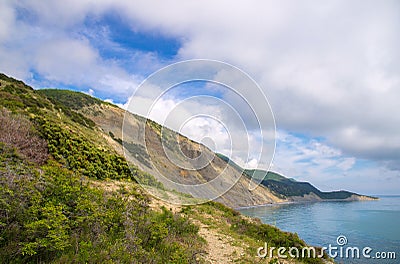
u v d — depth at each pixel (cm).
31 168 604
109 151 1753
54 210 399
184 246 597
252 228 965
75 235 424
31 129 1284
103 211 534
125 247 439
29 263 345
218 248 665
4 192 410
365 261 955
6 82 2309
